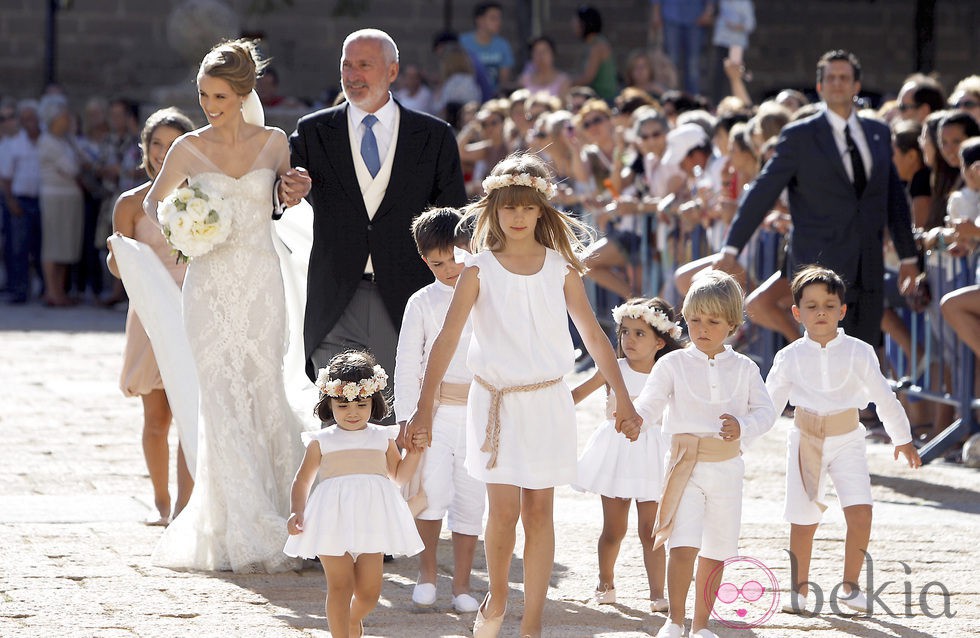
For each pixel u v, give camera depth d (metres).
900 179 23.97
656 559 15.19
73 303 51.09
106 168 49.25
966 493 21.30
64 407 28.14
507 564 13.59
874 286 23.05
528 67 45.94
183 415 18.09
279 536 16.64
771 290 25.11
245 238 17.05
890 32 62.44
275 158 17.34
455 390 15.56
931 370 24.73
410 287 18.09
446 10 60.34
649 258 33.53
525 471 13.35
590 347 13.89
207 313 16.95
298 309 19.00
